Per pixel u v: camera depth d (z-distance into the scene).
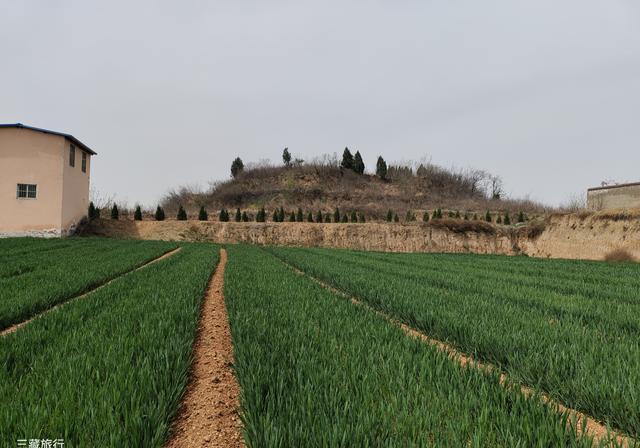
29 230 26.50
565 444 2.55
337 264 16.33
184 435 2.91
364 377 3.31
